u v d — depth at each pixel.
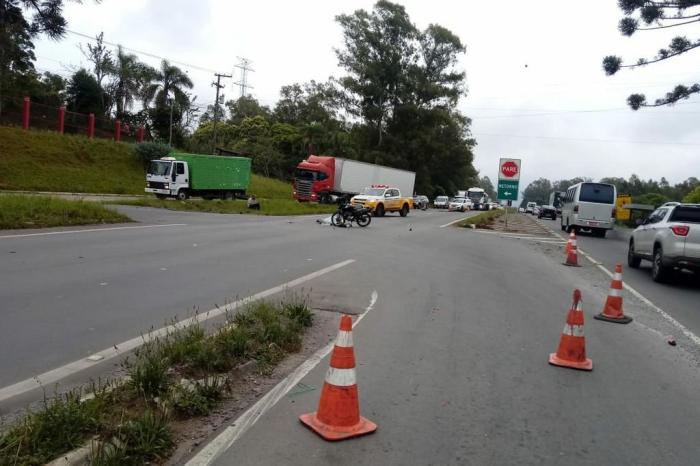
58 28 18.02
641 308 10.02
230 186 39.41
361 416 4.73
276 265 12.35
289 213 33.06
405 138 73.81
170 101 57.53
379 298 9.59
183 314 7.60
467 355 6.54
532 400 5.25
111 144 44.34
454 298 9.91
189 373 5.28
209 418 4.57
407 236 21.81
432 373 5.87
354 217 25.09
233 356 5.78
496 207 102.81
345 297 9.51
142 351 5.70
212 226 20.08
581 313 6.35
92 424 4.03
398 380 5.62
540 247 20.69
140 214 23.17
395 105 73.44
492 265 14.72
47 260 10.80
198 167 36.47
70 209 17.66
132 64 54.53
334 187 45.38
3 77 42.94
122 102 55.03
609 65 23.98
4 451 3.56
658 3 22.22
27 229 15.23
